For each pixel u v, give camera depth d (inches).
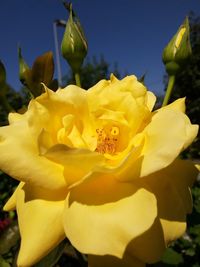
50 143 3.9
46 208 4.0
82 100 4.5
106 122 4.6
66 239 5.2
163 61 6.0
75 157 3.7
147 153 3.9
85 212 3.7
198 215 5.9
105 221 3.6
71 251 6.7
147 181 4.1
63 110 4.4
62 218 3.9
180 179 4.3
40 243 3.8
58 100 4.3
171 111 4.1
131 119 4.4
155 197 3.8
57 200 4.1
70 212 3.8
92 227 3.6
